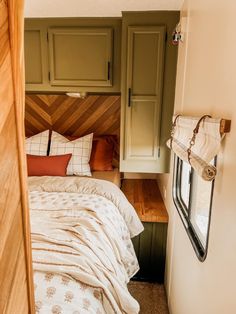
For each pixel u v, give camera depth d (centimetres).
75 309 101
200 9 139
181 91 188
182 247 169
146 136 238
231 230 90
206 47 126
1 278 50
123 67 227
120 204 210
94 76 248
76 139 282
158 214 235
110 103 301
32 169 254
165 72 224
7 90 50
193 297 137
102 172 280
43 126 313
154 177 323
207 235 115
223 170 99
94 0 195
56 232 147
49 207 181
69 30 237
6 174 51
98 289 116
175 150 166
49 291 105
